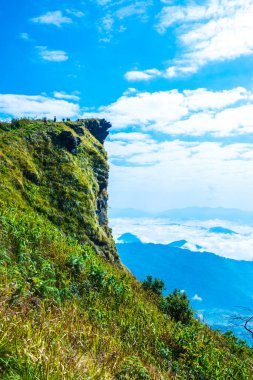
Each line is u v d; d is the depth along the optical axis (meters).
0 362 4.64
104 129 42.84
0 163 23.56
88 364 5.86
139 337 11.09
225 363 13.45
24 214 17.84
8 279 8.37
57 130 31.36
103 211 31.88
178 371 10.18
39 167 26.78
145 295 17.94
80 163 30.88
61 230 22.64
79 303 10.50
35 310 7.37
